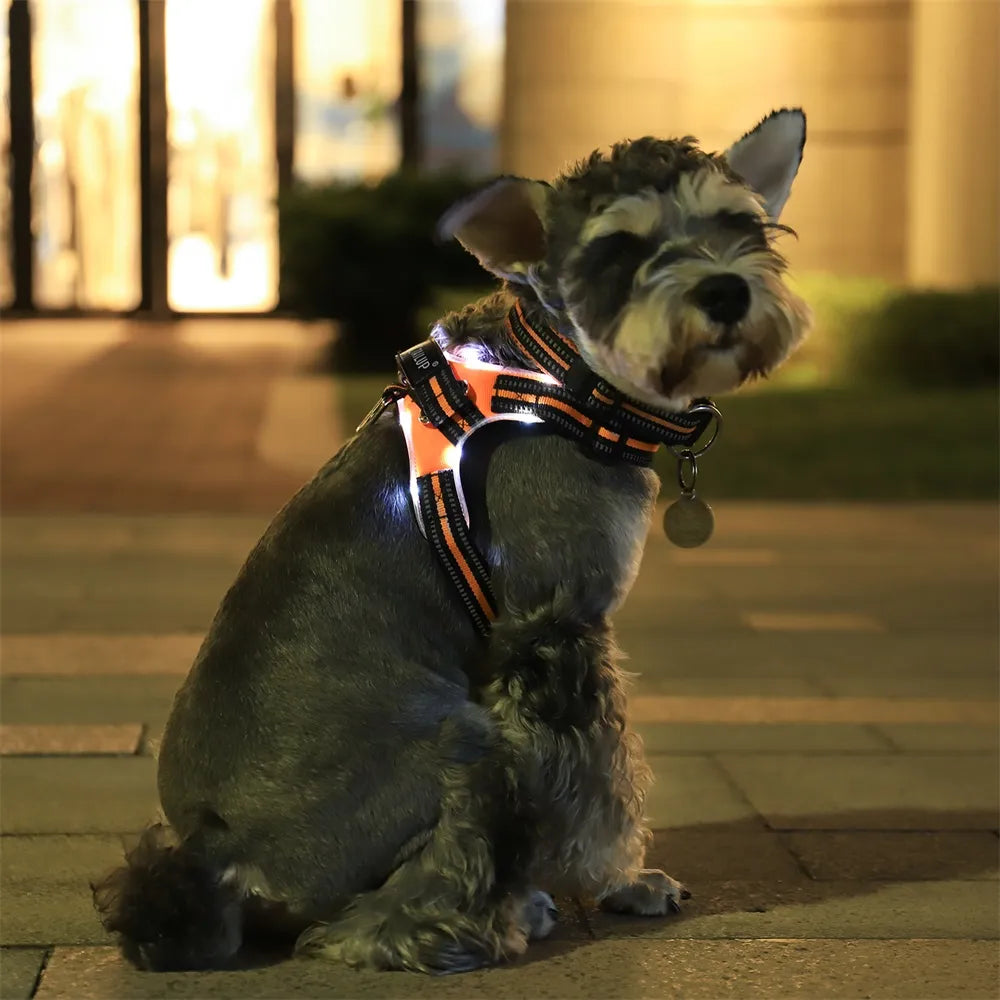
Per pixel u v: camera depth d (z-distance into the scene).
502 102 6.19
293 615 1.39
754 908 1.52
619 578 1.41
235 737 1.39
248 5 7.43
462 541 1.39
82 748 1.85
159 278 7.65
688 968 1.42
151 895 1.38
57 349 6.59
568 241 1.39
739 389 1.44
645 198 1.38
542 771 1.38
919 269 6.07
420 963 1.39
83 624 2.34
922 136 6.01
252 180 7.57
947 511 3.48
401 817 1.38
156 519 3.24
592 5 5.97
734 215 1.40
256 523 3.21
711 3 6.00
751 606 2.54
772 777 1.79
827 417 4.58
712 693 2.06
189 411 4.71
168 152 7.54
